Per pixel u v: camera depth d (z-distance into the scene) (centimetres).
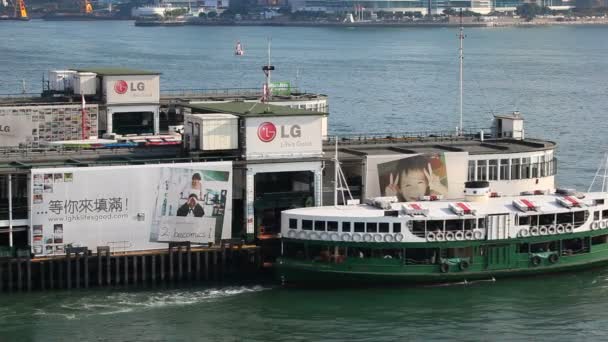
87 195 14225
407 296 14225
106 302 13812
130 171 14338
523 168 16500
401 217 14238
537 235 14738
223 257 14662
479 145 17238
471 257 14575
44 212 14075
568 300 14200
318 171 15250
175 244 14650
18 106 19438
